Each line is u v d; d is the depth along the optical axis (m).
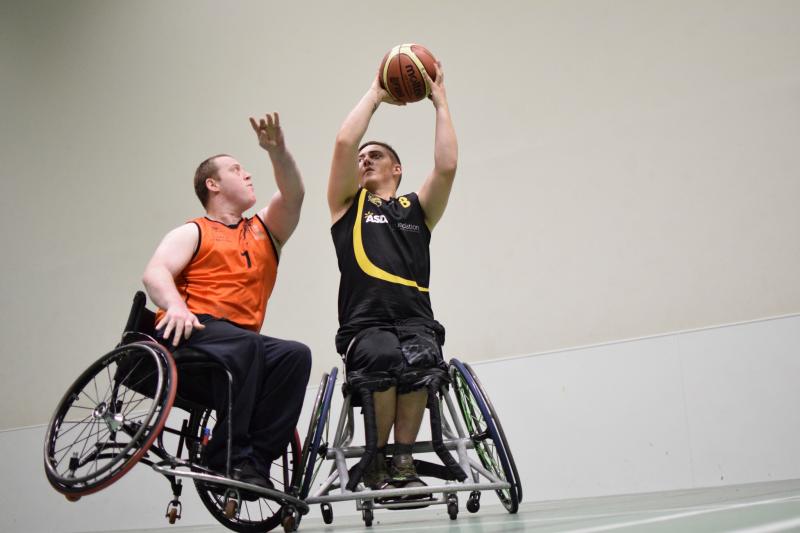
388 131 5.60
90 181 6.57
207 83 6.38
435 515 3.65
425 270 2.87
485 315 5.02
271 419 2.39
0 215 6.77
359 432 4.86
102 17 6.97
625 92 5.01
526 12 5.44
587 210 4.91
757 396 4.07
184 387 2.38
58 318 6.35
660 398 4.30
